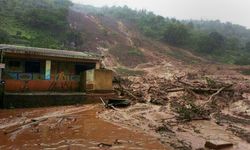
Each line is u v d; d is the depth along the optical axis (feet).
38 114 61.11
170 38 289.94
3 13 224.33
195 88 92.58
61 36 215.51
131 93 86.74
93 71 81.10
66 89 83.92
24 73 76.84
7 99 66.90
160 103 78.23
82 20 290.76
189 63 220.23
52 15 227.20
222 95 89.92
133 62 203.72
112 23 325.01
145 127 52.54
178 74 158.51
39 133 45.34
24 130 46.85
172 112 67.67
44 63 79.61
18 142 40.01
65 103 75.51
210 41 282.77
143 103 79.87
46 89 80.02
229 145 41.14
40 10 224.53
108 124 54.24
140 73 167.43
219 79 142.92
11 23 208.54
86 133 46.62
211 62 239.91
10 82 73.92
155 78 128.36
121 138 44.24
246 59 250.16
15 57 74.84
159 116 62.95
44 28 221.05
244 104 80.69
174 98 85.35
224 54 282.77
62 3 331.77
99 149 38.11
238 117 65.92
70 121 55.42
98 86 81.97
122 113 65.51
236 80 146.30
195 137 46.39
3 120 54.03
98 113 64.95
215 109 75.10
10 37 172.65
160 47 266.77
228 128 53.36
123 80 107.34
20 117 57.26
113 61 196.34
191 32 330.54
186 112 62.54
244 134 48.85
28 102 69.62
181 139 44.86
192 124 56.39
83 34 243.19
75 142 41.06
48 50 86.43
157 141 43.11
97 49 216.74
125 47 238.68
